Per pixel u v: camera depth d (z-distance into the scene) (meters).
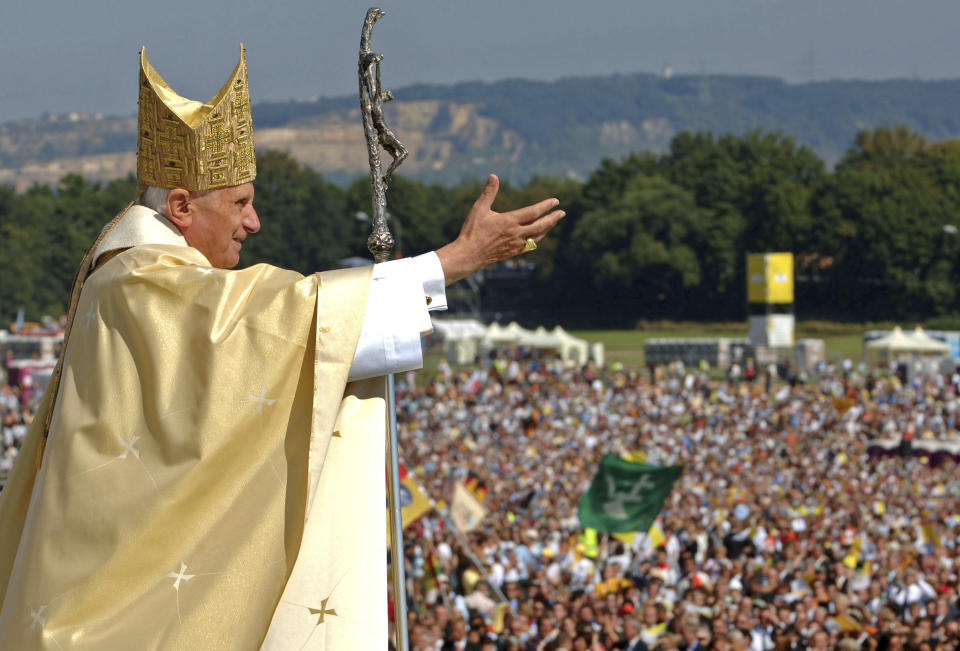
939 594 64.25
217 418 8.88
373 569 9.47
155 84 10.16
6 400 199.38
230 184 10.34
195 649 8.56
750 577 64.81
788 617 53.78
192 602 8.63
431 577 70.00
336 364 9.12
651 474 75.00
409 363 9.49
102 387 9.02
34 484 9.83
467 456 143.00
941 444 152.75
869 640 49.97
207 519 8.80
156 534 8.71
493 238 10.10
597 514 75.94
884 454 154.88
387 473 10.08
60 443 9.03
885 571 68.88
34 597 8.64
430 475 128.75
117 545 8.66
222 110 10.22
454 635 51.84
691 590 57.50
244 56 10.54
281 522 8.86
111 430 8.91
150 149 10.24
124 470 8.84
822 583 60.06
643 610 54.22
